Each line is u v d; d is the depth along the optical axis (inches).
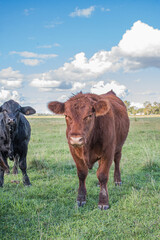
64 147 456.1
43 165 314.3
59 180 250.5
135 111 3361.2
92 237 135.3
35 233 141.4
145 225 145.0
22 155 249.9
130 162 330.3
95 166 312.2
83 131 159.8
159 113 3373.5
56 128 926.4
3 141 236.5
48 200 193.2
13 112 229.0
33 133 742.5
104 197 179.9
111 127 190.1
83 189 192.9
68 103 173.0
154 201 181.2
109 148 187.0
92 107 170.2
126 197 187.0
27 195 199.8
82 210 175.2
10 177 274.7
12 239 136.0
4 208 174.1
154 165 303.7
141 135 615.2
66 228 145.3
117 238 134.5
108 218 157.8
